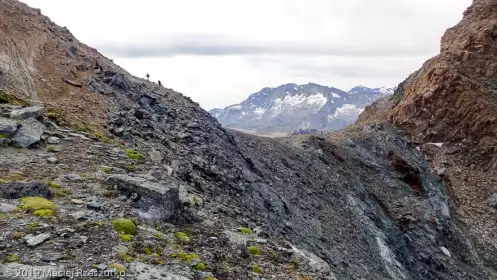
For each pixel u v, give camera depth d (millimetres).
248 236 14484
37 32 32281
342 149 56219
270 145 45969
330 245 32312
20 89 23047
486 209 54062
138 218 11750
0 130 15383
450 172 58906
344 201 43375
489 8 73562
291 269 12578
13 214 10258
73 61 31547
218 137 34969
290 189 37344
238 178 29234
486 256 47781
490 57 68188
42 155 15055
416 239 44562
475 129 62125
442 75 66938
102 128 21938
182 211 13812
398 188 52156
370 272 32844
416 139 63594
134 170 15609
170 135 28344
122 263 9109
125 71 40531
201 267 10320
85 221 10578
